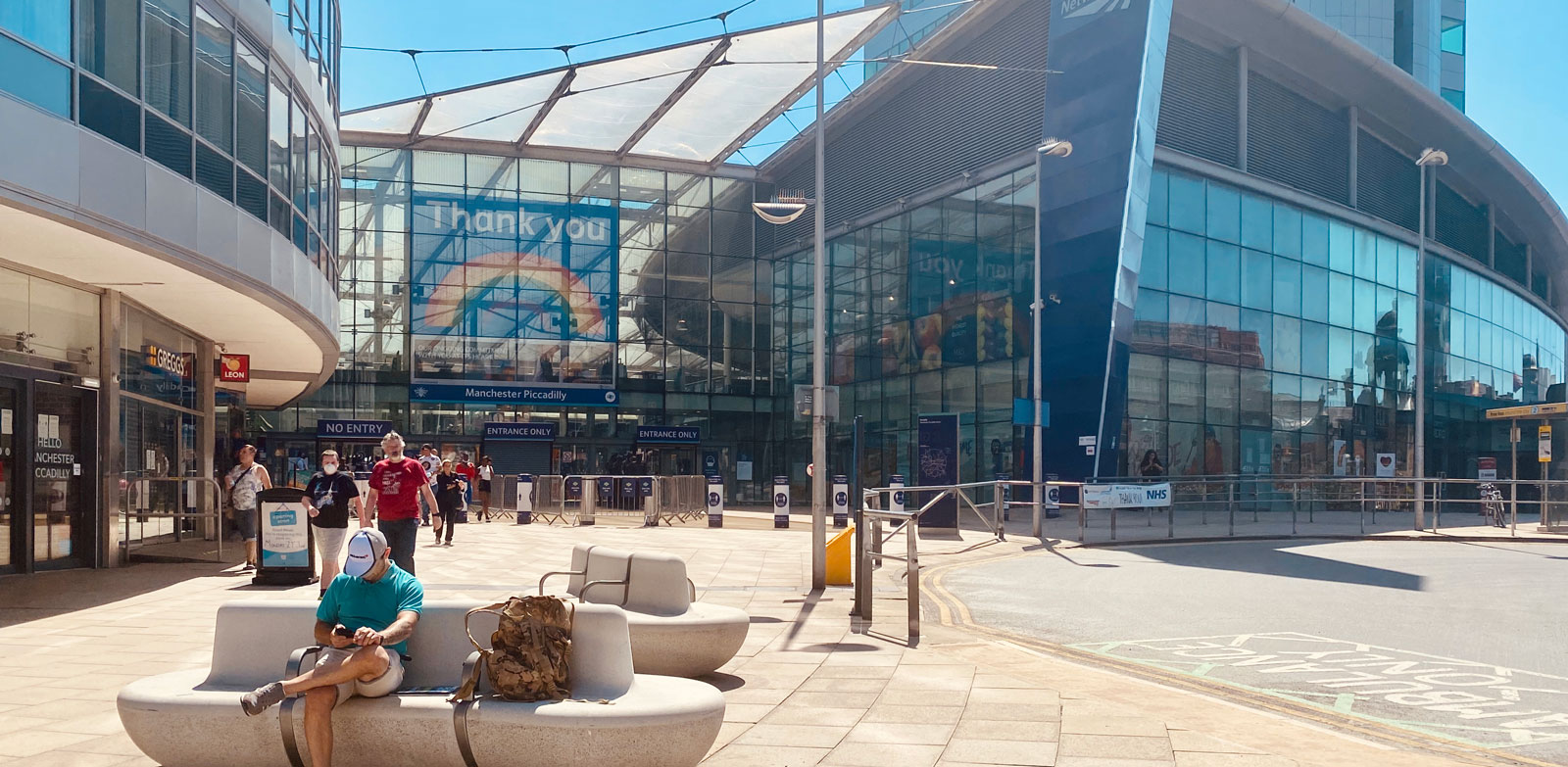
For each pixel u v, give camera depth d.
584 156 44.31
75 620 10.63
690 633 7.54
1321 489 27.33
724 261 46.31
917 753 5.81
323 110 19.58
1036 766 5.56
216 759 5.05
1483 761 5.89
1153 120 30.53
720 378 45.75
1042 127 32.62
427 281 43.06
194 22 13.67
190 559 16.81
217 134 14.26
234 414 24.58
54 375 14.69
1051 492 29.36
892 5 29.38
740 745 5.96
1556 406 29.06
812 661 8.55
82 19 11.45
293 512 13.62
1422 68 71.50
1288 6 33.75
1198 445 33.06
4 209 10.68
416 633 5.33
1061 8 32.38
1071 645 9.80
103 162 11.66
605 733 4.75
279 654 5.30
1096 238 30.17
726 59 31.75
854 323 41.72
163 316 18.39
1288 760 5.68
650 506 26.94
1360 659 9.07
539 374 43.69
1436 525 25.06
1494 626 10.93
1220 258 34.41
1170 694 7.51
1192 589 14.11
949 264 36.34
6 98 10.30
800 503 44.81
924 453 25.97
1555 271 61.56
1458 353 47.41
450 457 20.30
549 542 21.30
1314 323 37.72
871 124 41.22
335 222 21.92
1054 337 31.12
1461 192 49.09
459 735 4.82
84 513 15.62
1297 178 37.72
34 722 6.45
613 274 44.78
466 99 35.22
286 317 18.52
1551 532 24.92
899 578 15.38
